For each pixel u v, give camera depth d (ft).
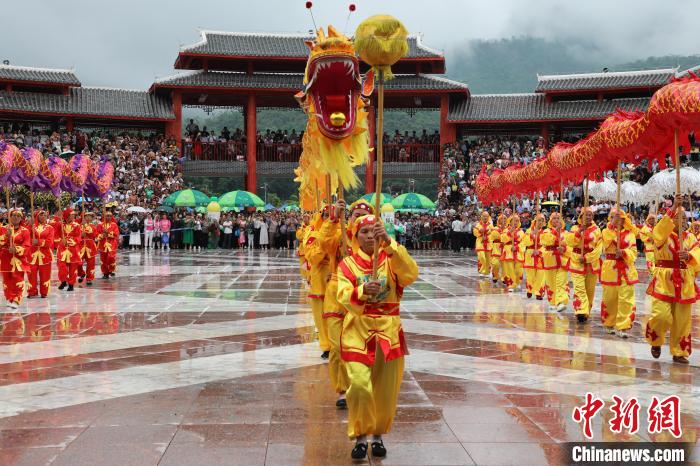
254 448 22.07
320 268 34.09
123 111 172.76
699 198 134.31
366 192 167.12
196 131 188.03
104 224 82.89
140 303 59.06
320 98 26.50
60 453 21.52
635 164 44.19
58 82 169.68
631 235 43.80
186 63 182.29
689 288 35.42
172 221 152.66
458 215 155.84
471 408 26.63
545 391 29.25
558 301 54.34
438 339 41.78
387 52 20.95
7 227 54.65
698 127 34.53
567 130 189.88
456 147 179.63
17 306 55.36
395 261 21.44
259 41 181.68
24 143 160.15
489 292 69.36
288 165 181.37
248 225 155.33
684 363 35.45
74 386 29.96
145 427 24.17
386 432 22.00
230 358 35.83
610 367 34.24
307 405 26.99
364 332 21.61
